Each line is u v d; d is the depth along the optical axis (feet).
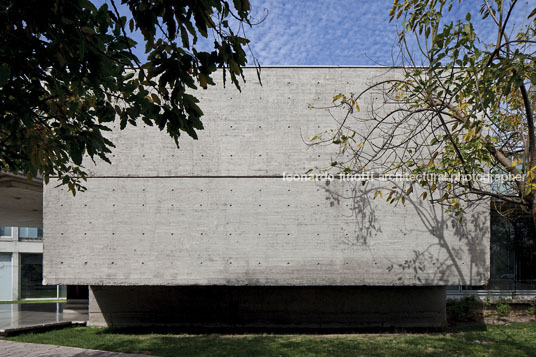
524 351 22.68
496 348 23.56
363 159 25.84
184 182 25.86
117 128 26.20
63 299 80.89
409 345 24.50
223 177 25.94
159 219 25.57
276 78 26.63
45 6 8.62
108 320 33.12
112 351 23.20
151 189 25.82
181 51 9.82
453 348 23.50
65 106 12.23
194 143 26.17
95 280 25.08
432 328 31.53
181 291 33.04
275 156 26.07
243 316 32.55
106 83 11.26
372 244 25.35
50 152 14.07
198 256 25.27
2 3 9.20
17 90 10.93
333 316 32.30
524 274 40.88
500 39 14.02
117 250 25.34
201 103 26.40
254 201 25.67
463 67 15.15
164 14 9.03
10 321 33.47
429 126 25.58
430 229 25.44
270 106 26.43
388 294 32.37
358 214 25.54
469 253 25.25
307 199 25.68
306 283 25.08
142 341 26.22
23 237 80.59
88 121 13.46
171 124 10.55
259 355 21.91
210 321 32.60
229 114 26.37
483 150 16.74
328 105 26.40
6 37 9.52
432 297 32.24
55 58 10.03
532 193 14.60
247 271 25.16
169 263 25.22
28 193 34.50
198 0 8.78
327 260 25.27
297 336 28.37
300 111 26.40
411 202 25.55
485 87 14.60
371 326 31.99
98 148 12.84
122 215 25.62
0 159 14.67
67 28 9.03
